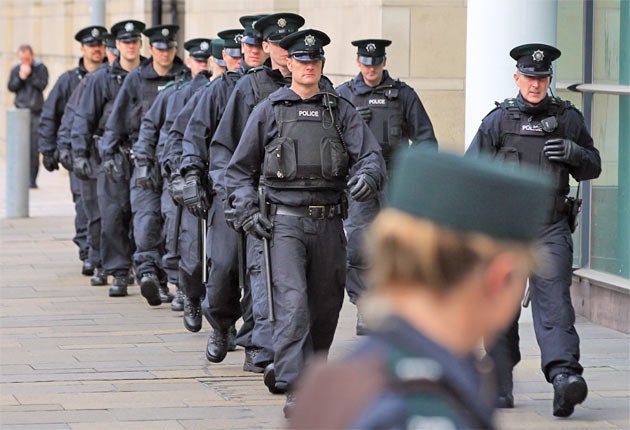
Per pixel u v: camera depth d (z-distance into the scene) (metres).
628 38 23.95
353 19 32.16
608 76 24.73
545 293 16.78
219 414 17.66
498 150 17.23
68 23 64.31
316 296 17.62
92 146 29.66
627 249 23.94
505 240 4.60
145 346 22.89
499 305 4.65
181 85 25.75
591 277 24.45
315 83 17.30
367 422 4.21
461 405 4.29
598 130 25.06
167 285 28.81
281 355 16.77
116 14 55.47
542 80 17.00
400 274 4.61
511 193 4.59
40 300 28.12
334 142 17.23
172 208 25.70
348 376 4.37
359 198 16.91
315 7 35.25
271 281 17.00
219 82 20.55
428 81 30.83
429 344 4.45
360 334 23.45
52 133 34.69
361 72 24.80
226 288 20.44
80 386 19.48
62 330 24.45
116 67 29.38
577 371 16.78
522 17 23.27
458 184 4.57
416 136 24.81
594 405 17.84
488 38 23.38
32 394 18.89
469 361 4.50
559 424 16.69
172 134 22.61
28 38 72.12
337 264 17.50
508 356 17.34
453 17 30.78
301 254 17.09
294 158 17.05
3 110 76.25
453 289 4.58
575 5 25.73
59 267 33.38
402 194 4.64
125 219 28.78
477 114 23.62
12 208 43.78
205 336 23.95
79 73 34.59
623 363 20.81
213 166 18.59
